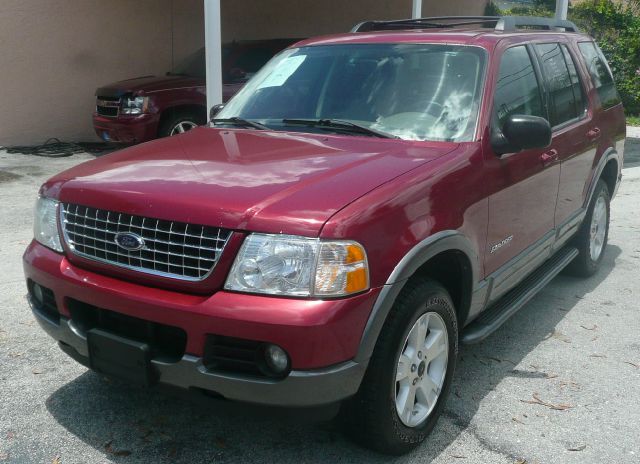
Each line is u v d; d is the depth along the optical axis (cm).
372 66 404
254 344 260
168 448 314
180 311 266
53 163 1029
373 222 272
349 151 335
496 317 384
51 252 317
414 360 305
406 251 283
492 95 371
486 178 346
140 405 351
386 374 282
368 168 306
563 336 450
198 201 274
